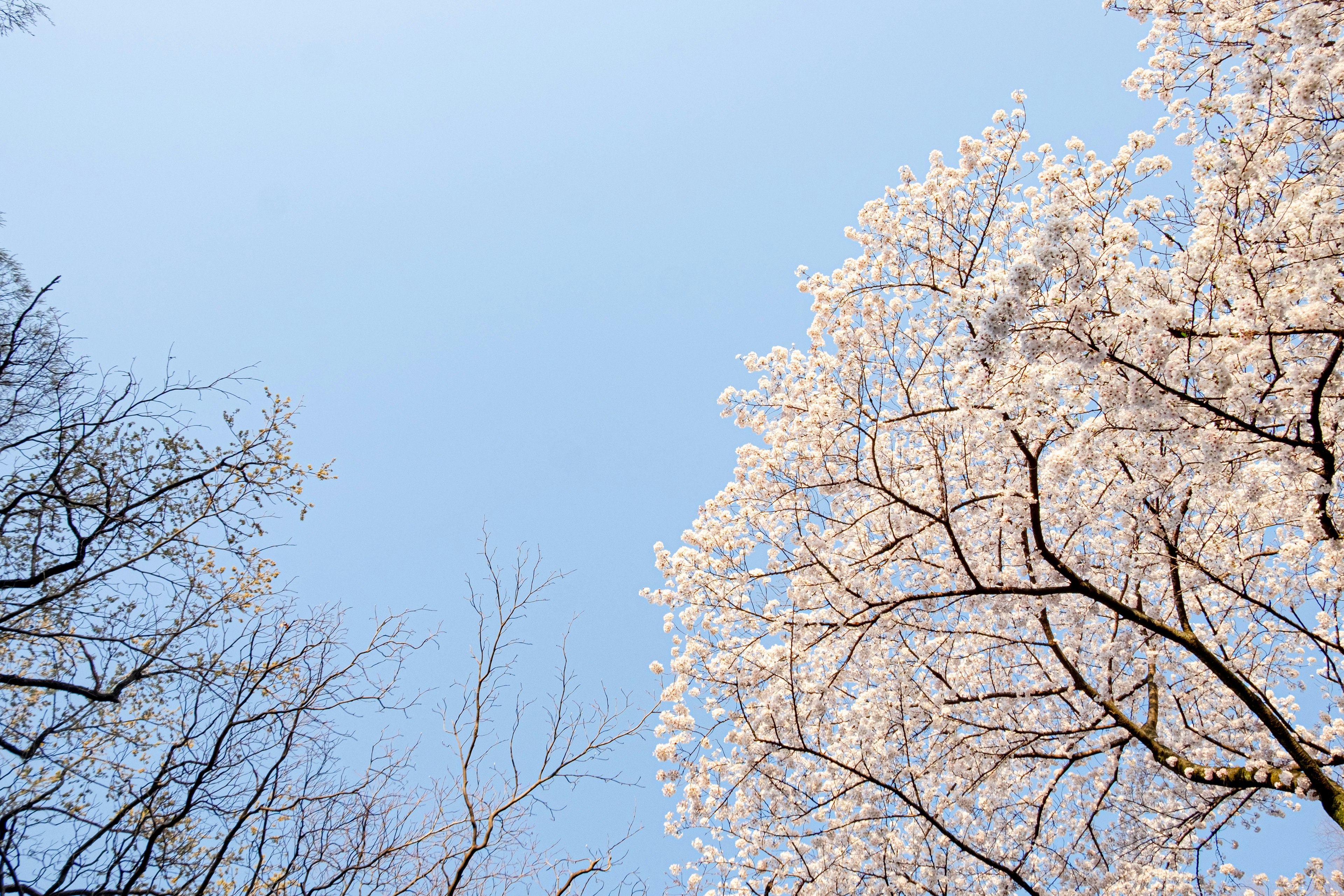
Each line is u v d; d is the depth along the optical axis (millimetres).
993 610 8203
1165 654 8812
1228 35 6480
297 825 6738
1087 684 8594
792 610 8641
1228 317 6117
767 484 8562
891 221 8250
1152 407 5965
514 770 7953
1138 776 9008
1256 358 6199
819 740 8531
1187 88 6859
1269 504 7871
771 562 8531
